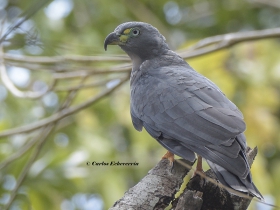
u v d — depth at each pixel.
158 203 8.48
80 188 13.57
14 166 13.76
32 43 10.90
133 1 17.47
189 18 18.38
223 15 18.48
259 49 14.95
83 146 14.28
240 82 14.70
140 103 10.12
